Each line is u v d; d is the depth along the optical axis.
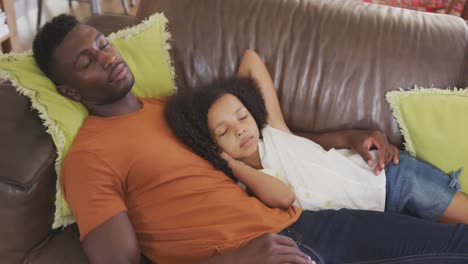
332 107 1.24
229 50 1.27
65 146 1.03
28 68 1.08
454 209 1.12
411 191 1.12
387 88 1.21
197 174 1.07
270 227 1.01
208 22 1.27
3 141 0.95
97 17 1.40
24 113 1.02
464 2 2.12
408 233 1.01
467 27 1.27
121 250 0.92
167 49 1.26
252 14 1.28
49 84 1.08
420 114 1.18
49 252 1.00
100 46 1.06
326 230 1.04
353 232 1.03
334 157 1.15
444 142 1.16
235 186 1.10
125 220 0.96
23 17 2.63
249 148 1.15
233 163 1.14
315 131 1.26
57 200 1.01
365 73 1.22
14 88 1.07
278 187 1.09
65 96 1.09
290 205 1.09
